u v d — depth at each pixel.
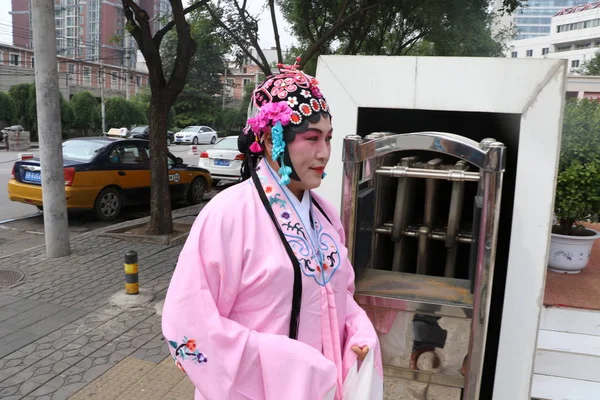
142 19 5.36
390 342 1.89
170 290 1.21
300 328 1.24
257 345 1.16
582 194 2.65
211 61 41.72
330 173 2.11
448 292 1.87
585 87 9.74
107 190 7.28
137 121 34.78
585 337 2.29
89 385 2.88
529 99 1.83
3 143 23.50
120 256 5.38
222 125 44.16
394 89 1.98
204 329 1.15
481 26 9.34
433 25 9.30
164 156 6.06
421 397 1.90
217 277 1.20
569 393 2.36
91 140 7.57
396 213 2.06
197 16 8.49
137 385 2.89
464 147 1.63
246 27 8.27
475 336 1.72
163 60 36.69
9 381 2.90
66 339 3.43
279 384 1.15
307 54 7.48
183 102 41.22
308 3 9.23
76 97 30.86
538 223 1.88
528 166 1.86
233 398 1.15
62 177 5.26
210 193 10.38
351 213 1.81
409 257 2.32
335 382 1.18
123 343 3.39
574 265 2.76
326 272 1.31
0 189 9.84
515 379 2.00
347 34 11.02
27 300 4.12
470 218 2.36
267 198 1.28
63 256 5.33
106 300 4.14
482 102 1.87
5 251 5.80
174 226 6.67
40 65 4.93
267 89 1.31
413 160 2.07
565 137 2.65
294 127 1.24
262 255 1.22
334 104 2.05
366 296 1.86
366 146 1.76
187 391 2.84
